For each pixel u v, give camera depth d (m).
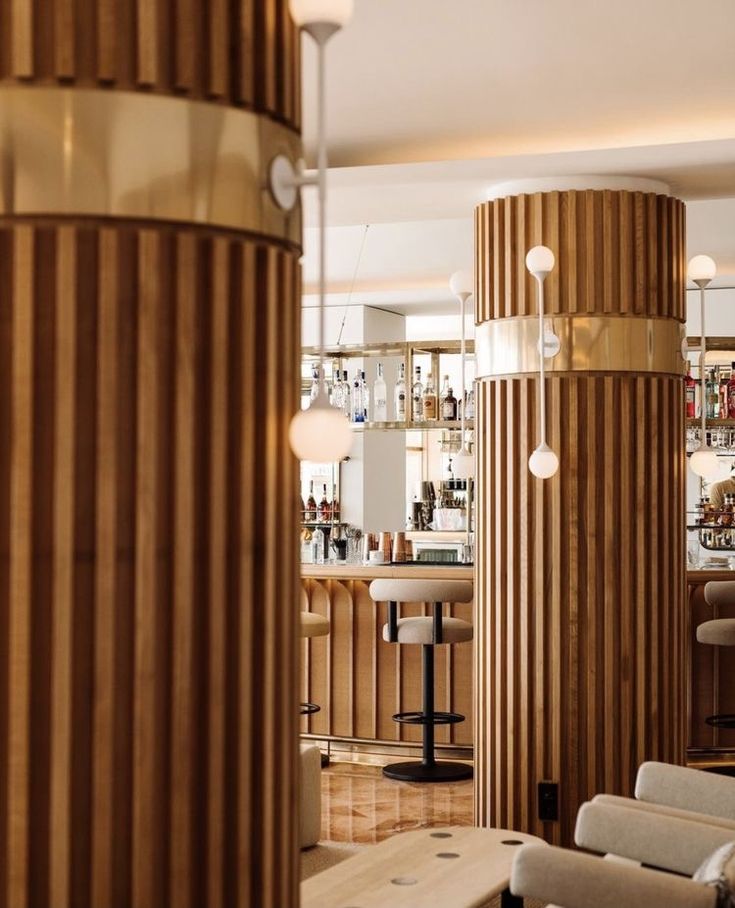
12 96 2.37
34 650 2.40
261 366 2.58
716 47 4.61
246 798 2.58
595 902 3.34
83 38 2.38
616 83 5.02
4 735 2.40
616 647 5.91
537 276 5.49
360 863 4.49
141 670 2.43
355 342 11.29
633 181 5.89
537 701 5.95
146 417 2.42
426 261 9.66
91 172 2.38
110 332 2.40
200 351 2.48
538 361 5.88
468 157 6.09
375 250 9.71
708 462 5.91
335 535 10.63
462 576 7.62
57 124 2.37
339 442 2.54
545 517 5.93
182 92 2.45
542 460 5.44
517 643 6.01
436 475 14.56
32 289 2.37
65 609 2.39
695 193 6.28
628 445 5.88
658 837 3.97
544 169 5.73
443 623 7.34
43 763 2.40
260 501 2.59
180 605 2.46
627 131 5.72
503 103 5.27
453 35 4.48
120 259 2.41
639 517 5.91
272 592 2.63
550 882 3.40
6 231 2.38
